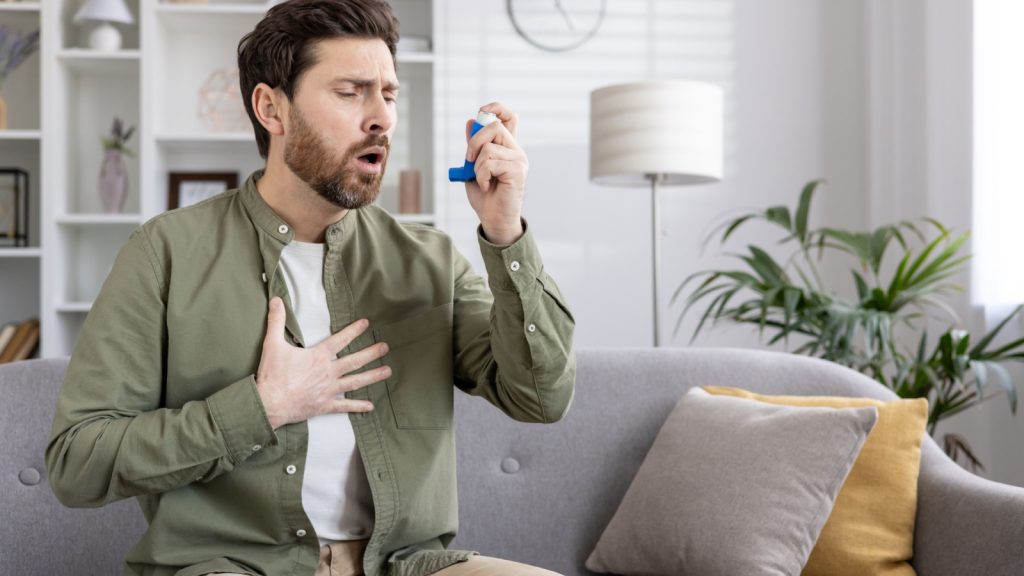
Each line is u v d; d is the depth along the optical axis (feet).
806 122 12.25
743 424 5.72
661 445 5.94
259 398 4.05
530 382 4.39
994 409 9.34
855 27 12.21
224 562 4.19
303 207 4.41
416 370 4.60
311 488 4.35
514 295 4.28
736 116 12.24
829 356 8.03
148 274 4.27
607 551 5.78
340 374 4.22
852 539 5.46
